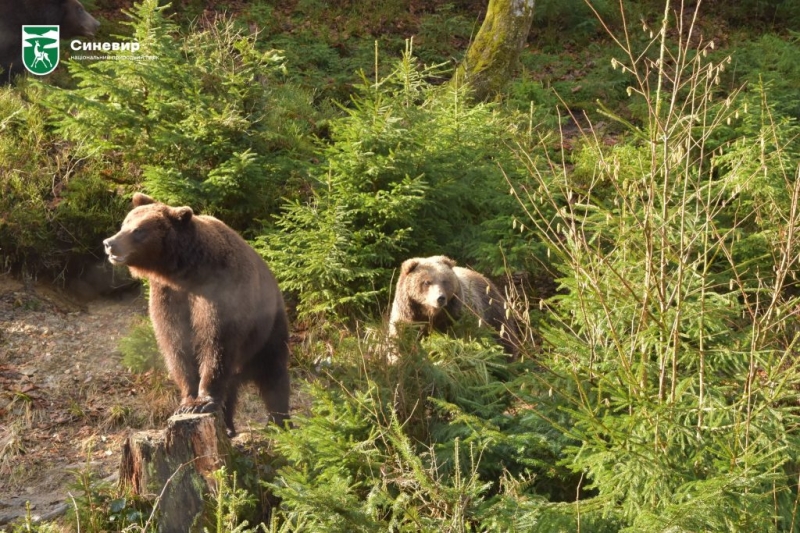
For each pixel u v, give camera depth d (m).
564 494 8.34
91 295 14.27
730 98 7.27
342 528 7.22
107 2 21.69
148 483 8.88
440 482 7.89
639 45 22.91
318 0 24.73
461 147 14.73
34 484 10.43
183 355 9.77
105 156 15.34
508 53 20.28
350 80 20.61
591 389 8.05
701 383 7.35
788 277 12.60
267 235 13.36
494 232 14.36
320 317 13.36
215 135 14.18
